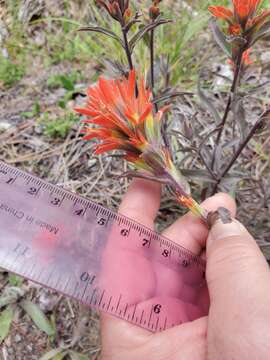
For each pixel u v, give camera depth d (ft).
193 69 0.66
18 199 0.33
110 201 0.56
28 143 0.62
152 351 0.30
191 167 0.54
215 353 0.27
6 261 0.29
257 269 0.27
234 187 0.44
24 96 0.68
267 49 0.67
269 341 0.25
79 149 0.60
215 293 0.28
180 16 0.72
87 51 0.69
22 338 0.49
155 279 0.34
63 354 0.47
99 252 0.32
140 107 0.30
